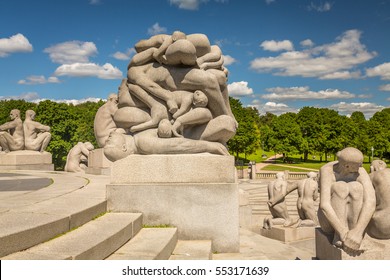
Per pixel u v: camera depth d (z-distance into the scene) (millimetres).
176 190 5965
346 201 5230
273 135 65625
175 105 6195
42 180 9469
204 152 6246
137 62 6539
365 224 5039
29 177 10633
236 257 5648
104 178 10258
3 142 17188
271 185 12719
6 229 3605
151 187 5984
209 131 6277
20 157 16938
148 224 5953
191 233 5934
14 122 17328
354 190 5207
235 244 5938
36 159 17453
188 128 6434
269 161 68125
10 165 16719
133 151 6328
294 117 79938
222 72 6738
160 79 6340
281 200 12469
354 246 4926
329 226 5477
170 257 4941
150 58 6504
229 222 5949
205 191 5957
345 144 68250
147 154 6266
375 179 5262
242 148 56500
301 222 12172
